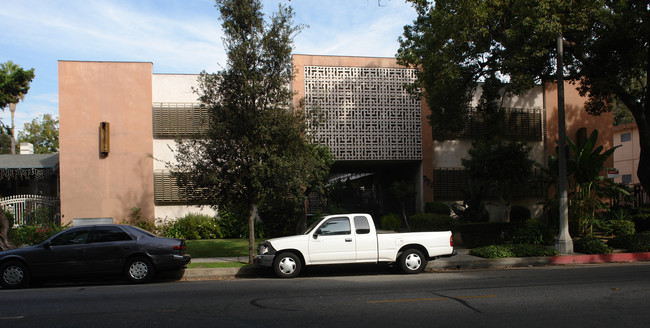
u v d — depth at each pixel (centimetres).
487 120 2091
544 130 2261
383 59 2114
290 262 1116
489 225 1670
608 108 1922
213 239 1945
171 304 781
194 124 2014
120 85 1984
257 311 711
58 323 648
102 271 1056
